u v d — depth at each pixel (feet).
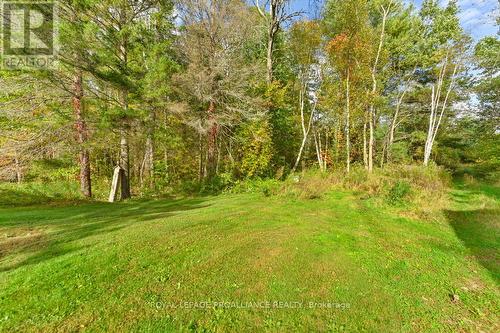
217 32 41.93
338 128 59.16
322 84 53.26
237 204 27.25
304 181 37.83
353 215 22.56
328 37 50.29
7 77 28.81
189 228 18.15
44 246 14.65
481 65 52.26
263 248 14.79
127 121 31.99
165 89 33.47
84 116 32.14
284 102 52.95
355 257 13.99
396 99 65.77
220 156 50.62
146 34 34.24
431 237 17.80
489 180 47.80
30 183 35.99
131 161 57.47
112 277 11.33
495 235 18.43
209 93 41.16
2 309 9.16
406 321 9.19
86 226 18.61
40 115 34.14
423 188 31.81
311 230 18.21
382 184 32.86
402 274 12.48
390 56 57.88
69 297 9.87
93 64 29.73
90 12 30.55
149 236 16.31
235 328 8.53
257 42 55.36
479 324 9.25
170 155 55.26
